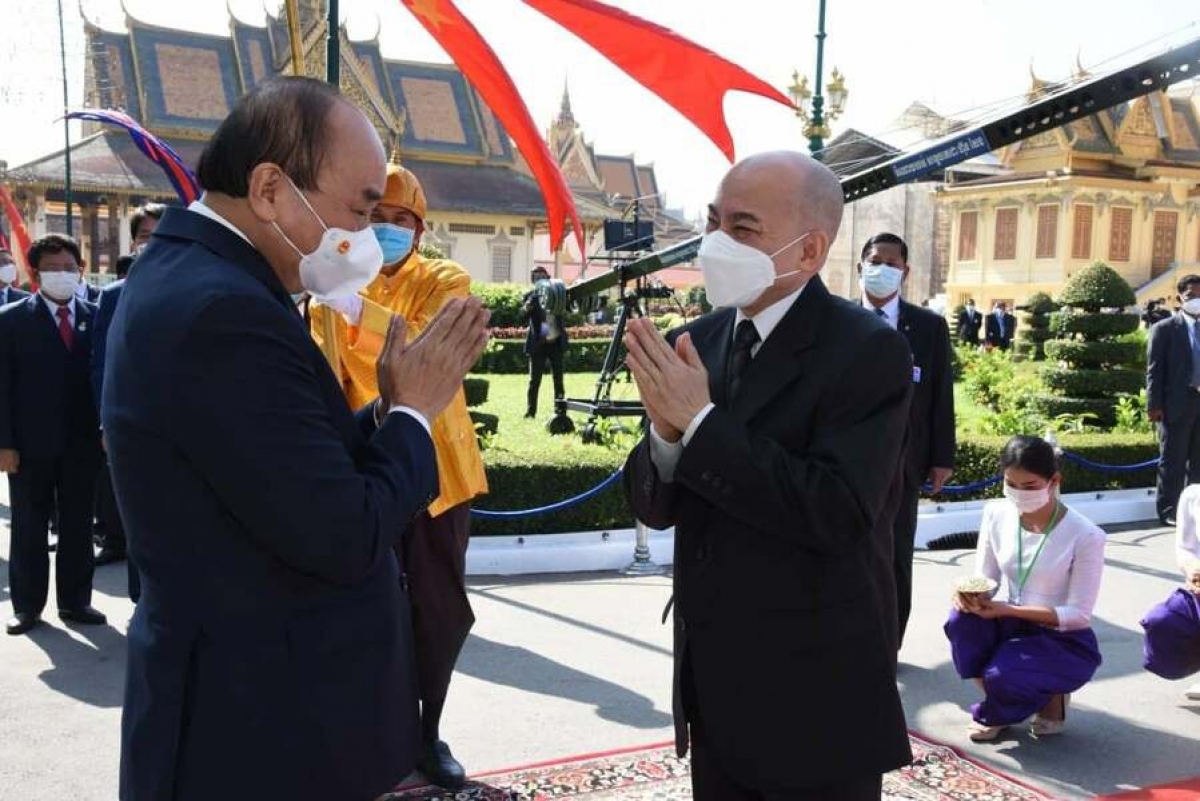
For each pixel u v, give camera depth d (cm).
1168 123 3575
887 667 217
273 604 170
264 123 174
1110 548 748
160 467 165
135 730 173
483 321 193
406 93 4872
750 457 198
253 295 166
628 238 1282
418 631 354
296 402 165
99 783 356
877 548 221
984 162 3706
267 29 4488
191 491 165
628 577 642
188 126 4228
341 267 183
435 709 361
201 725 168
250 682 169
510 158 4934
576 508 695
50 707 425
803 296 221
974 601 406
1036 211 3553
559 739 396
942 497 830
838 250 3916
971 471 847
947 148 452
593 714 421
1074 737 409
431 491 187
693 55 490
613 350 987
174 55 4338
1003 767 380
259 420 161
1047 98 418
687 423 202
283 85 179
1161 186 3541
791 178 214
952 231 3825
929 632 540
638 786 353
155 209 668
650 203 5312
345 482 167
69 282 530
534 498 684
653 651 500
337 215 179
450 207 4606
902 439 214
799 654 211
